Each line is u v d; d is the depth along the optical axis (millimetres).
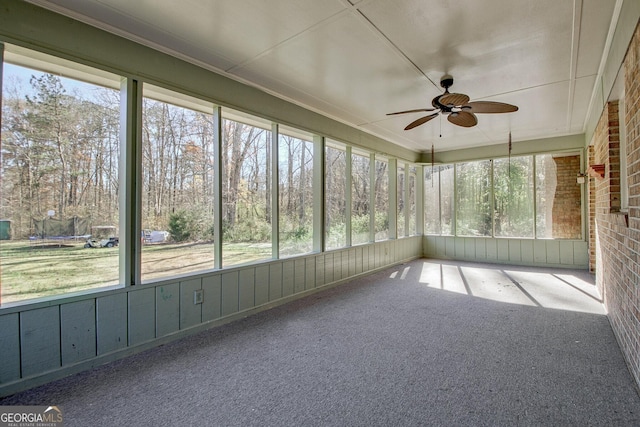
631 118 2129
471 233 6930
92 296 2367
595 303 3830
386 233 6383
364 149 5520
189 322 2965
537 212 6203
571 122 5012
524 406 1870
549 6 2164
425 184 7395
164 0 2117
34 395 2004
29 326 2092
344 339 2850
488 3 2135
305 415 1804
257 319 3391
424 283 4965
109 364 2408
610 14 2264
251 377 2213
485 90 3643
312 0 2111
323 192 4625
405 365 2367
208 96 3117
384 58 2906
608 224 3158
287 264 4016
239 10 2223
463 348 2646
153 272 2811
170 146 2977
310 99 3967
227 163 3477
